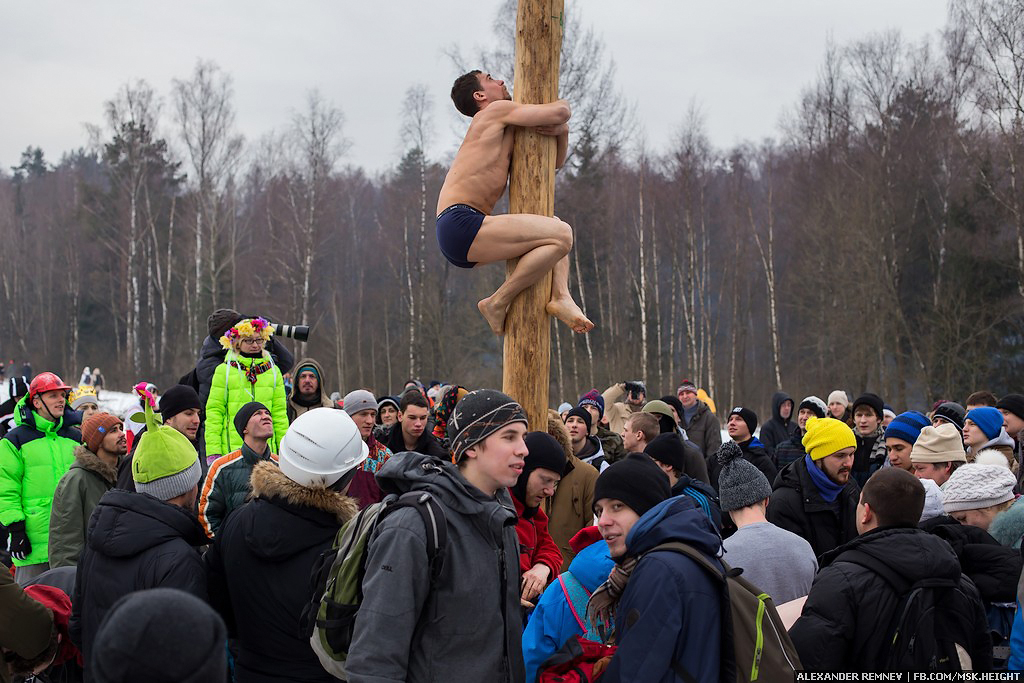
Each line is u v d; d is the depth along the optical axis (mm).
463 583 2678
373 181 52531
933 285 29234
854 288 29734
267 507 3115
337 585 2725
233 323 6887
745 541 3738
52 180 58594
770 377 36406
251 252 39875
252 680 3098
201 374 6785
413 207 37250
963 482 4180
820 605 3045
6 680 3352
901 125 31875
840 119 35344
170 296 41875
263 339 6570
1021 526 4012
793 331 38625
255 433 4629
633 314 34406
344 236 42688
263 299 38062
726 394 35312
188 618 1475
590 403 8344
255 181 41938
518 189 3920
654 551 2732
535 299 3904
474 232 3838
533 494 3924
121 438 5375
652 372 34594
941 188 30031
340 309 40281
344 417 3215
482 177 3895
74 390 8375
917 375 28922
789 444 8359
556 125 3898
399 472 2807
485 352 35750
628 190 35844
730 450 3971
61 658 3834
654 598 2611
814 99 36531
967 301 27938
